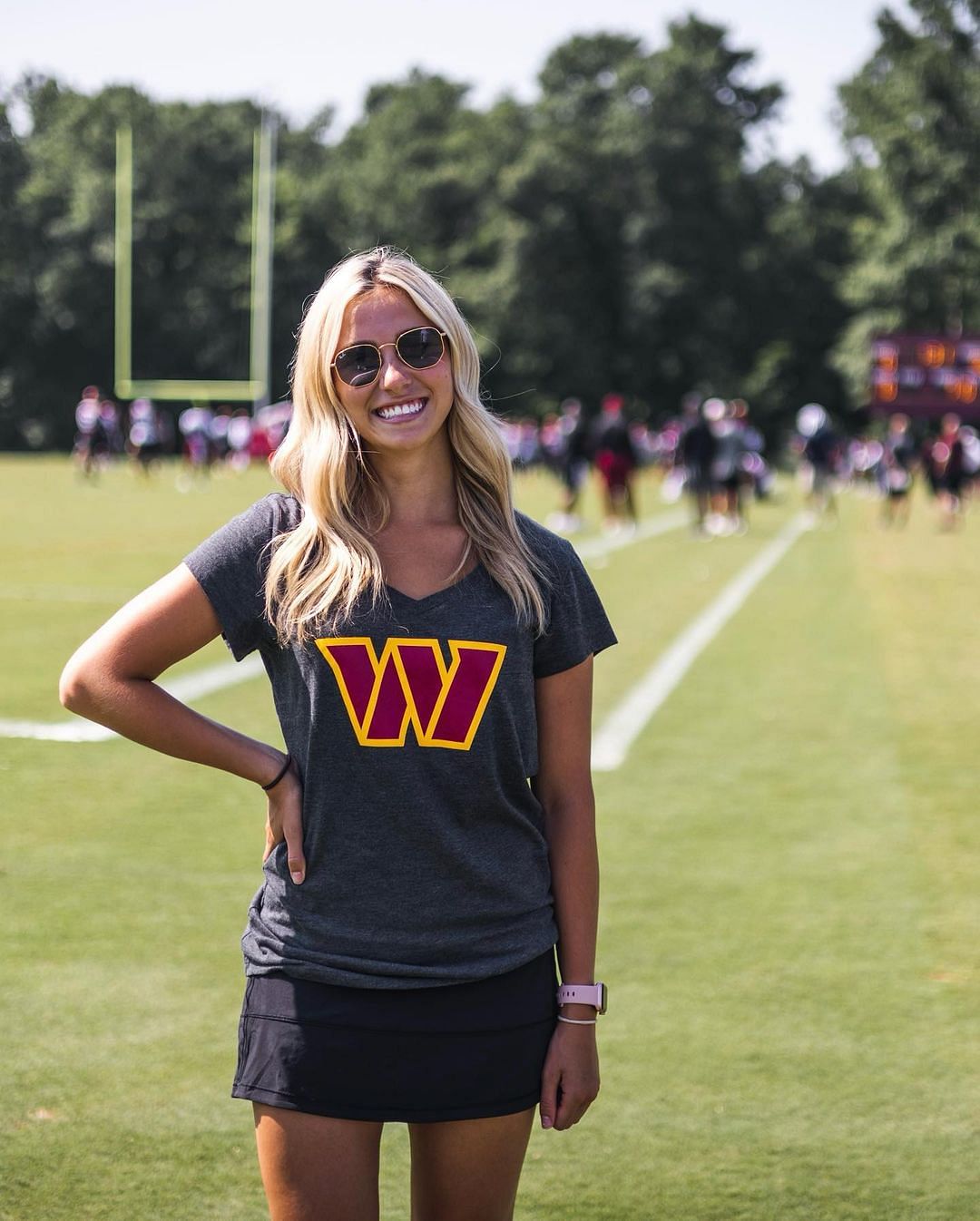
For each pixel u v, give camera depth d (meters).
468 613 2.18
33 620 11.77
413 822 2.15
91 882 5.40
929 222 63.25
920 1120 3.66
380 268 2.27
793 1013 4.30
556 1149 3.51
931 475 35.44
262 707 8.63
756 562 18.81
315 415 2.25
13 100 70.19
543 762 2.31
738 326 74.56
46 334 68.75
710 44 80.75
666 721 8.57
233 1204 3.22
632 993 4.45
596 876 2.30
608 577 16.52
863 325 64.31
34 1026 4.14
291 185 70.31
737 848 5.99
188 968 4.58
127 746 7.61
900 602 14.63
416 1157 2.29
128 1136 3.53
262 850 5.83
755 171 80.44
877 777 7.23
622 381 72.94
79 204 68.19
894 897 5.36
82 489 33.88
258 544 2.21
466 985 2.18
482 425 2.26
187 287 68.12
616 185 73.50
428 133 80.94
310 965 2.17
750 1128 3.62
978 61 64.38
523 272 71.19
